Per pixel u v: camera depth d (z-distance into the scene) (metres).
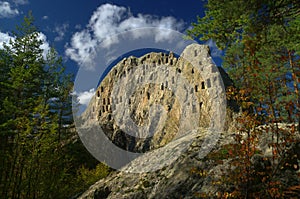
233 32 6.08
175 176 7.22
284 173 5.88
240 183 5.39
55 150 13.62
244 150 5.11
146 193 7.25
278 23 5.32
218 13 5.84
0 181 11.19
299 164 5.82
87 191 8.77
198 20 6.50
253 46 4.83
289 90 5.19
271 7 5.04
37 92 22.52
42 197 12.11
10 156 11.51
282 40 5.95
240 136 5.34
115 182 8.43
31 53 20.36
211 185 6.34
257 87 5.11
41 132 12.18
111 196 7.81
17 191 11.38
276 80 5.12
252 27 5.19
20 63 20.20
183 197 6.48
